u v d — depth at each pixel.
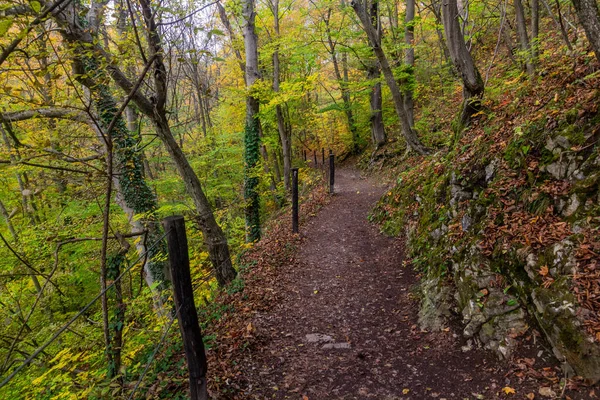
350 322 5.25
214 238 7.58
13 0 2.54
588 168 3.99
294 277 6.98
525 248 4.04
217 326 5.19
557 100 4.96
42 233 7.24
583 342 3.08
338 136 26.66
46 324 7.79
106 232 3.72
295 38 14.39
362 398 3.70
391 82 10.73
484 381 3.58
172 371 4.00
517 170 4.97
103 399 3.49
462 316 4.48
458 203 5.91
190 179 7.20
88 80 4.45
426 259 6.12
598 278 3.24
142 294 6.37
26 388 5.21
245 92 11.43
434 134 12.46
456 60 7.34
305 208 12.20
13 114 4.30
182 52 4.43
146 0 3.73
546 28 10.97
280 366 4.30
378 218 9.55
